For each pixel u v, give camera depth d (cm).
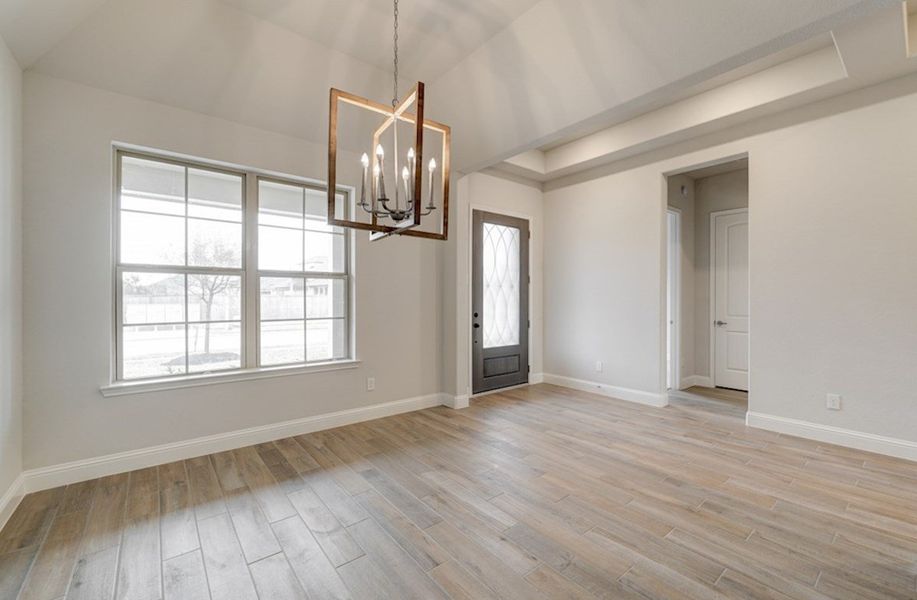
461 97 331
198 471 265
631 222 444
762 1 189
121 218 274
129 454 265
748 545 185
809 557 177
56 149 243
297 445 312
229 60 269
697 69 224
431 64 308
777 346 336
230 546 186
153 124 273
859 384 298
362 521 206
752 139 349
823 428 313
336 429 350
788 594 155
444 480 252
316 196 358
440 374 433
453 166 404
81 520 207
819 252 315
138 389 267
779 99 311
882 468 265
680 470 265
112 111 260
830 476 254
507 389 495
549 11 249
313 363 351
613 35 238
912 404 277
